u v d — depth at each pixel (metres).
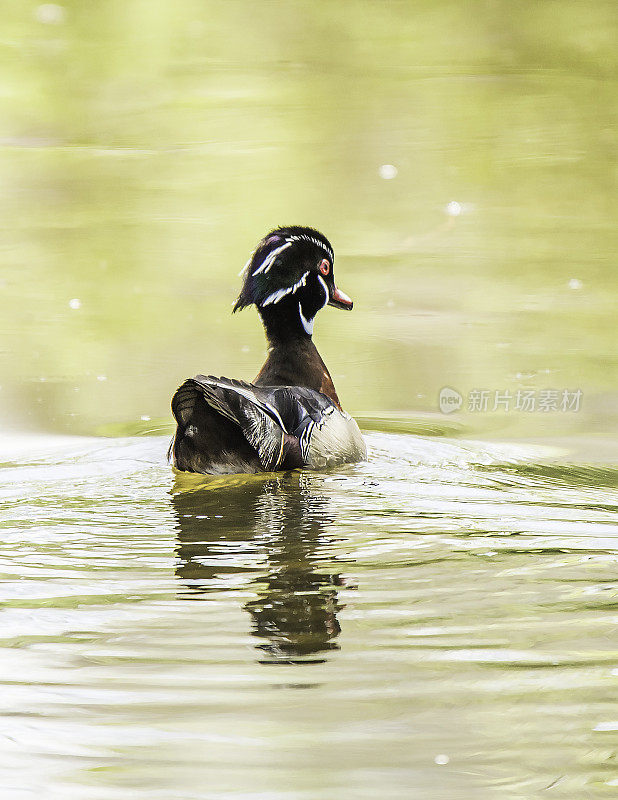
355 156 27.70
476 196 25.23
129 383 15.78
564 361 16.59
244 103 30.98
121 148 28.42
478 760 4.76
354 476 10.31
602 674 5.60
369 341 17.66
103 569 7.44
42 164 27.20
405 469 10.77
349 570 7.40
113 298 20.08
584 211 24.67
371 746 4.89
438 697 5.34
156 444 12.12
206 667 5.72
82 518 8.80
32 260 21.92
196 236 23.25
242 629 6.27
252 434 10.06
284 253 11.60
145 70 33.00
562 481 10.36
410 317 18.80
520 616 6.46
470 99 30.69
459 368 16.22
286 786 4.58
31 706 5.29
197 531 8.43
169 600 6.79
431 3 36.94
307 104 30.73
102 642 6.08
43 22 35.88
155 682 5.53
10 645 6.04
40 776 4.68
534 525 8.62
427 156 27.50
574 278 20.86
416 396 15.05
